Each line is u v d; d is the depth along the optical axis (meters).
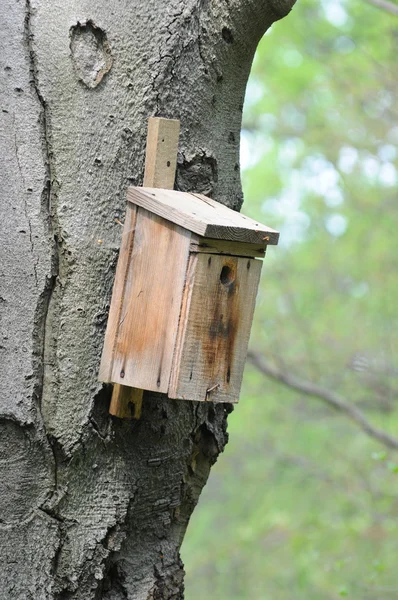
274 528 15.94
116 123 5.53
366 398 15.95
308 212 17.44
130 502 5.57
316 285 16.62
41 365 5.27
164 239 5.22
